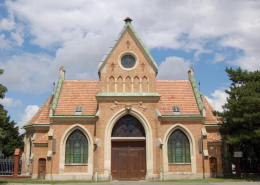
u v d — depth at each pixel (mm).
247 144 36969
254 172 39250
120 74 37719
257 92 36719
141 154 36844
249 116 34500
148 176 35188
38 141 38875
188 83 45188
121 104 36781
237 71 39938
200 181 32844
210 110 44344
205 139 38469
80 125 38531
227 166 40656
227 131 40812
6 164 38625
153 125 36438
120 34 38750
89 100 41812
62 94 42562
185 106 41031
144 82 37719
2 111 31406
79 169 37531
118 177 36125
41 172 38156
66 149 38250
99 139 35719
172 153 38625
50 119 38531
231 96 38156
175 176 37688
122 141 37000
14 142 59844
